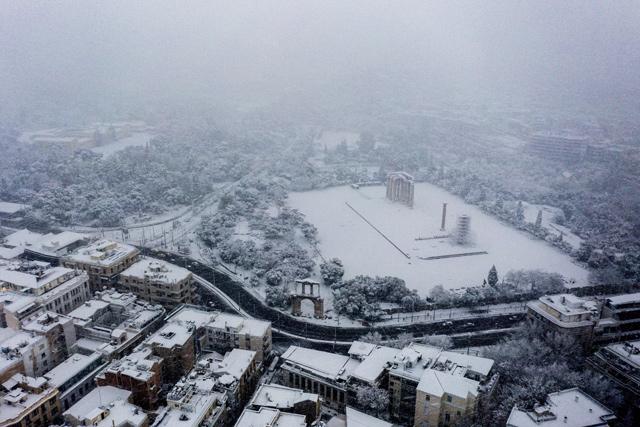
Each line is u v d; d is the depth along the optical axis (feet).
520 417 562.66
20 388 575.38
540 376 643.86
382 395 623.36
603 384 642.63
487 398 616.80
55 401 589.32
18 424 540.52
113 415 547.90
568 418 562.25
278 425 547.08
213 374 644.27
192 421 549.95
